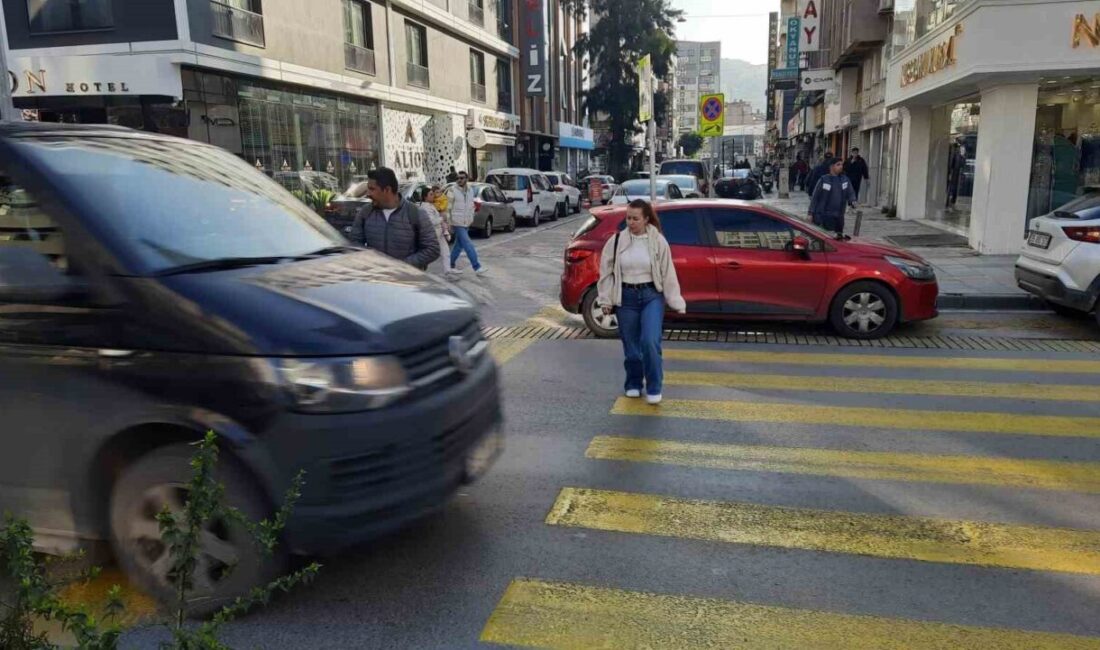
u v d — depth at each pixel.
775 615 3.43
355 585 3.66
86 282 3.33
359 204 17.02
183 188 4.04
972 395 6.59
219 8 18.34
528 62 42.59
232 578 3.30
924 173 21.19
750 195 29.92
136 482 3.33
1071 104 14.38
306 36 22.00
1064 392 6.64
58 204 3.42
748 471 5.02
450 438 3.60
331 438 3.20
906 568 3.82
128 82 17.11
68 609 2.02
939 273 12.40
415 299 3.88
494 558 3.92
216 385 3.19
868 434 5.68
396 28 27.50
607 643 3.23
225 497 3.24
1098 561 3.86
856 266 8.68
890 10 24.31
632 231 6.29
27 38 17.53
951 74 14.60
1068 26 12.80
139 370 3.25
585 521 4.34
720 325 9.62
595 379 7.21
